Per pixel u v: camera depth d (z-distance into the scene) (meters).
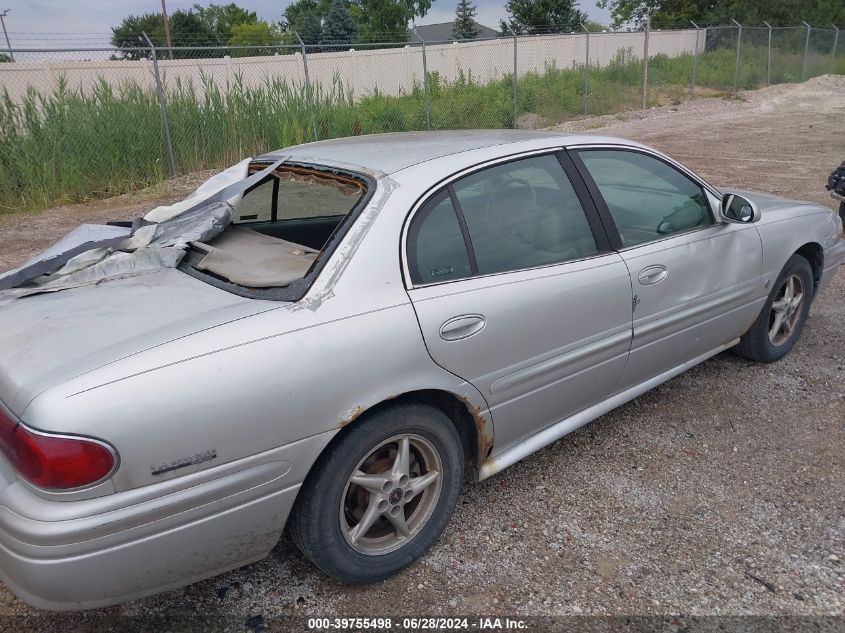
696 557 2.67
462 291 2.54
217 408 2.00
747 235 3.74
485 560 2.68
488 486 3.16
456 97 16.89
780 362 4.39
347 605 2.46
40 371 1.97
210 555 2.11
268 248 2.79
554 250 2.91
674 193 3.48
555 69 20.86
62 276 2.67
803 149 13.24
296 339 2.15
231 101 11.80
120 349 2.01
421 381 2.41
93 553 1.88
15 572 1.89
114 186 10.42
